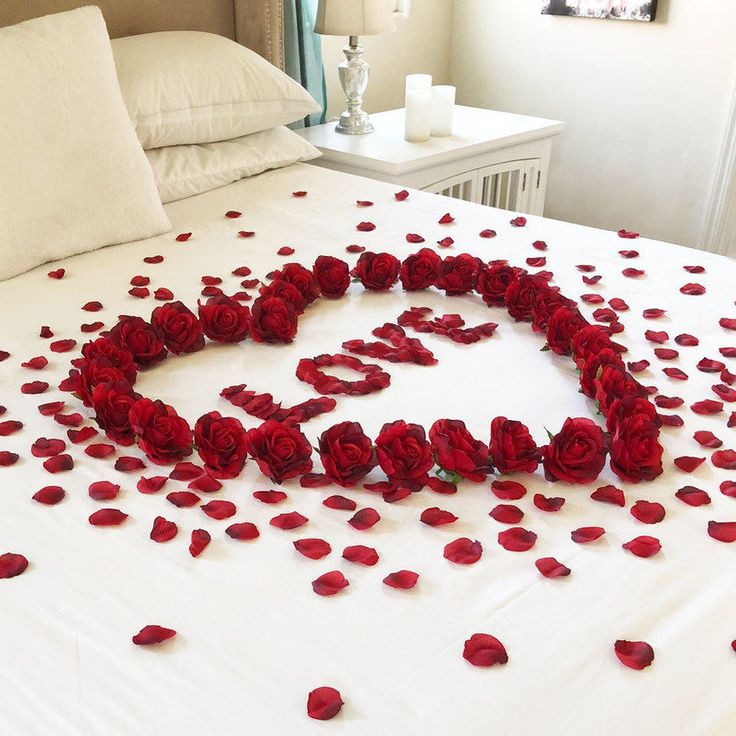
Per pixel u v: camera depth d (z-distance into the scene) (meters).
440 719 0.67
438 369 1.20
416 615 0.78
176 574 0.83
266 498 0.93
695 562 0.85
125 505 0.93
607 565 0.84
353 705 0.69
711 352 1.26
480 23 3.29
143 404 1.00
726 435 1.06
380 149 2.37
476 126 2.68
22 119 1.47
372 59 3.10
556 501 0.92
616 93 3.03
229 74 2.01
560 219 3.37
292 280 1.39
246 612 0.78
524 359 1.24
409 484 0.95
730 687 0.71
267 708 0.68
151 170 1.71
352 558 0.84
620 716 0.68
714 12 2.71
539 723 0.67
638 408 1.02
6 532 0.89
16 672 0.72
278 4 2.32
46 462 0.99
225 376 1.19
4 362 1.22
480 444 0.97
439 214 1.85
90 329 1.30
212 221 1.79
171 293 1.42
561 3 3.02
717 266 1.58
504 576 0.83
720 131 2.82
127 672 0.72
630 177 3.11
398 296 1.46
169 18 2.20
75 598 0.80
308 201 1.92
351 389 1.13
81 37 1.59
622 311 1.39
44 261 1.54
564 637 0.75
